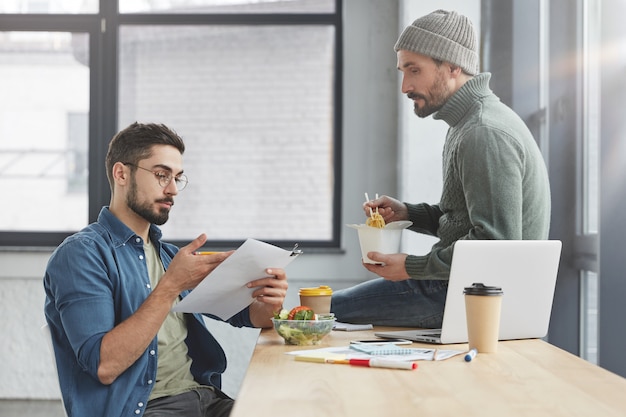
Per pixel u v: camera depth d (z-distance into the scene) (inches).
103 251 86.4
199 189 216.4
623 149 101.0
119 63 215.9
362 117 209.2
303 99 215.6
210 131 216.2
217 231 215.8
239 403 51.9
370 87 208.7
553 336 133.8
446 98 94.2
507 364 66.6
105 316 82.7
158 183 90.4
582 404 51.7
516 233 85.8
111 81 214.1
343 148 208.7
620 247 101.1
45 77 216.4
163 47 216.2
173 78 216.4
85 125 216.5
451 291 77.6
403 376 61.2
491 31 145.6
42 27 215.2
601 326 102.0
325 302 87.8
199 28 216.2
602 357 101.9
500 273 78.4
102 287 83.9
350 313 95.8
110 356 80.3
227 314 87.3
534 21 142.6
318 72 215.3
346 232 208.1
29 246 214.7
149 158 90.0
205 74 216.2
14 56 216.4
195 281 82.5
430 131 178.9
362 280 207.2
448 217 95.1
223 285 81.8
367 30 208.8
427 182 178.7
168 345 91.6
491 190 85.7
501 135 87.1
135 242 90.9
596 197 124.3
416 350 73.0
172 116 216.4
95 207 212.7
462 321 78.8
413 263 86.2
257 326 93.5
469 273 77.4
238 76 216.2
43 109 216.7
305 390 55.9
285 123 215.9
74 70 216.2
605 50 101.3
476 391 55.6
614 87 100.8
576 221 132.3
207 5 215.3
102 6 213.8
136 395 84.1
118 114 216.1
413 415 48.7
